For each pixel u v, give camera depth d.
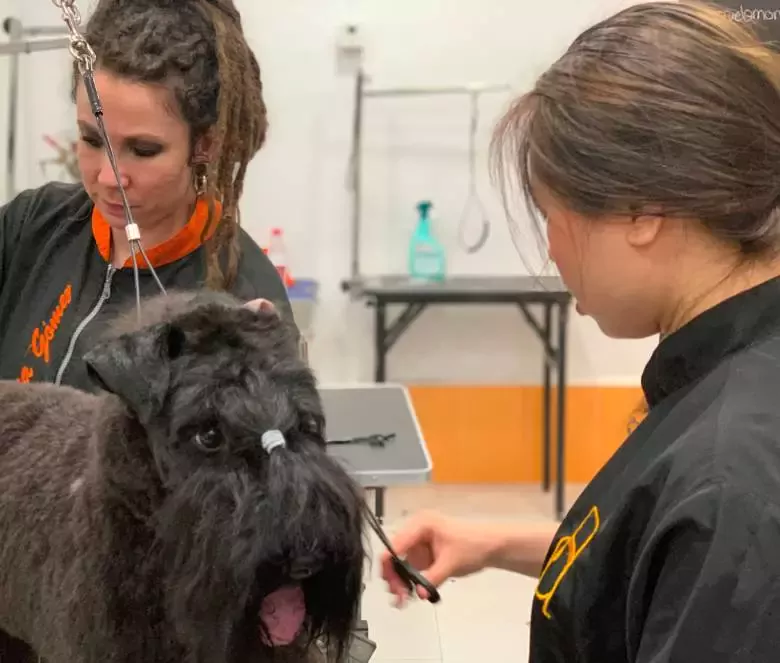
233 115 1.38
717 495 0.66
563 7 3.80
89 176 1.37
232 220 1.44
